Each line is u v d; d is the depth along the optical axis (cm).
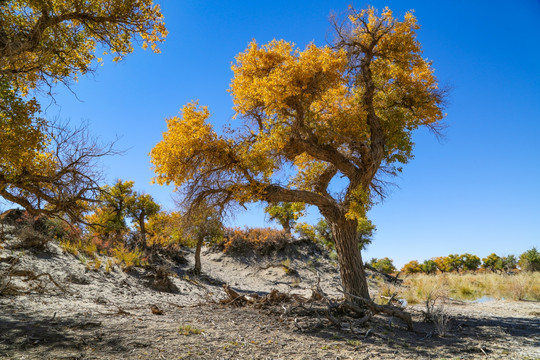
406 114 1401
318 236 2516
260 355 601
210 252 3075
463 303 1606
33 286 1052
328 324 897
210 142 1084
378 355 654
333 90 1259
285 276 2570
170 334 679
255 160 1071
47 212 881
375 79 1361
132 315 849
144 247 2391
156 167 1080
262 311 1034
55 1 911
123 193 2388
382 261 4434
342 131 1200
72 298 1016
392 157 1366
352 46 1280
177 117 1116
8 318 691
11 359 483
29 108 806
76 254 1667
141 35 1018
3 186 779
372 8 1288
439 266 5506
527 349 739
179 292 1557
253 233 3145
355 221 1198
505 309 1370
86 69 1022
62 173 859
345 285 1155
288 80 1109
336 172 1368
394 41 1257
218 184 1116
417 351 701
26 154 793
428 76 1372
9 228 1605
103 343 588
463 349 727
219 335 707
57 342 570
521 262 3086
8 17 836
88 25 980
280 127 1230
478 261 5303
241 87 1227
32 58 905
